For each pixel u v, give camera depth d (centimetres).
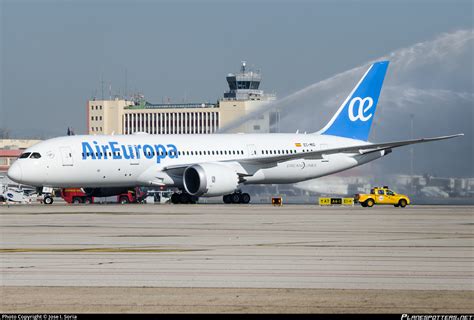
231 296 5803
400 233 10562
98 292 5966
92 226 11812
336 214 14862
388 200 18750
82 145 18138
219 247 8850
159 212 15400
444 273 6881
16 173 17700
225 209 16700
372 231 10888
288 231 10869
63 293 5922
